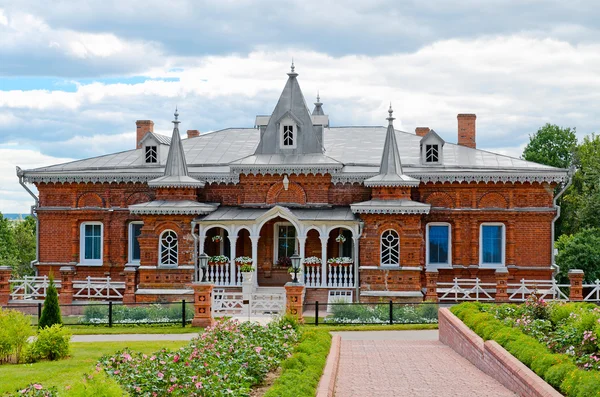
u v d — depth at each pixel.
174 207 38.34
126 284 38.56
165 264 38.66
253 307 36.09
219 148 45.47
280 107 41.69
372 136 46.66
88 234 42.44
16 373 19.84
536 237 40.12
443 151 44.19
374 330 30.92
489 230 40.62
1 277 38.34
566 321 21.77
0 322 22.62
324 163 39.44
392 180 38.22
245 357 17.70
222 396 14.67
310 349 19.97
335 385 17.73
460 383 18.14
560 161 72.06
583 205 63.25
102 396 12.32
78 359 22.61
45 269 42.34
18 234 80.75
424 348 25.03
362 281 37.66
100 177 41.50
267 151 41.31
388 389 17.31
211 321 31.69
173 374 15.69
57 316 29.55
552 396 14.50
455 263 40.41
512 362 17.38
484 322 22.50
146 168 42.22
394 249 37.88
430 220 40.56
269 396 13.94
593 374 14.63
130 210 38.59
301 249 38.03
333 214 38.81
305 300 37.97
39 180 42.09
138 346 25.41
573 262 53.81
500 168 40.53
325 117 43.28
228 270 39.25
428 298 36.50
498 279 37.44
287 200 40.25
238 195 40.75
